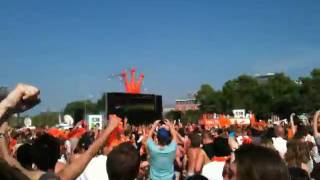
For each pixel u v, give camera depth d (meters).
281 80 95.81
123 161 4.02
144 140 10.66
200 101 115.69
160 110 21.72
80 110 15.09
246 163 2.32
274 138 10.31
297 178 6.00
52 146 4.06
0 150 2.95
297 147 6.73
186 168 9.66
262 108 91.56
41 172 3.68
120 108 19.77
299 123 10.48
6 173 1.65
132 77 30.42
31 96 1.95
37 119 54.78
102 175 6.49
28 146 3.96
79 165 3.61
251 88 99.88
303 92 85.06
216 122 32.62
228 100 103.00
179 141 10.77
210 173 7.47
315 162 7.67
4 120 1.94
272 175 2.29
